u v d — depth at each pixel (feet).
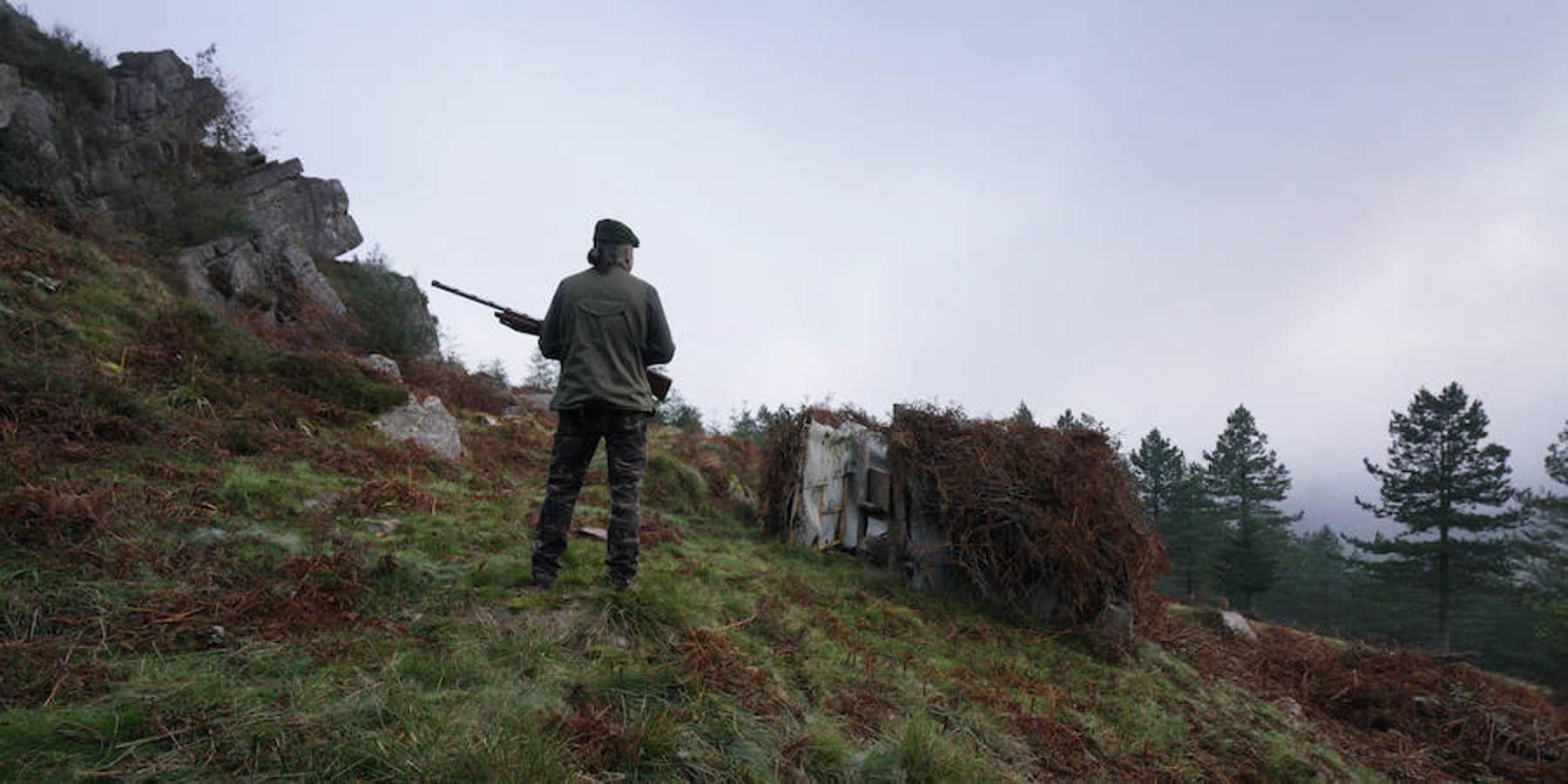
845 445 21.11
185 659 7.02
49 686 6.17
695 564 15.20
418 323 46.39
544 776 5.94
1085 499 17.80
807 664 10.95
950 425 19.60
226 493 12.20
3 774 4.86
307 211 54.03
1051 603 17.83
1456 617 119.55
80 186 33.35
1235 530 126.62
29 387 13.57
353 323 41.47
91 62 41.37
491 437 26.50
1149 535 18.17
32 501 9.21
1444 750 16.30
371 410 21.48
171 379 17.78
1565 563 101.30
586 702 7.74
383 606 9.27
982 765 8.96
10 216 22.35
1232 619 24.79
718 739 7.68
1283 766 12.60
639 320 10.92
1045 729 11.27
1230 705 15.35
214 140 50.60
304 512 12.30
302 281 40.65
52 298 18.61
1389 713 17.80
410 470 18.07
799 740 8.25
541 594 10.13
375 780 5.63
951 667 12.92
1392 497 113.39
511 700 7.24
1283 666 21.47
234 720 6.05
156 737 5.67
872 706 10.13
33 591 7.59
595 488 22.72
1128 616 17.34
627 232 11.37
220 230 38.19
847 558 20.16
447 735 6.30
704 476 27.58
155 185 38.68
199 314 21.43
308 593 8.93
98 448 12.80
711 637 10.27
